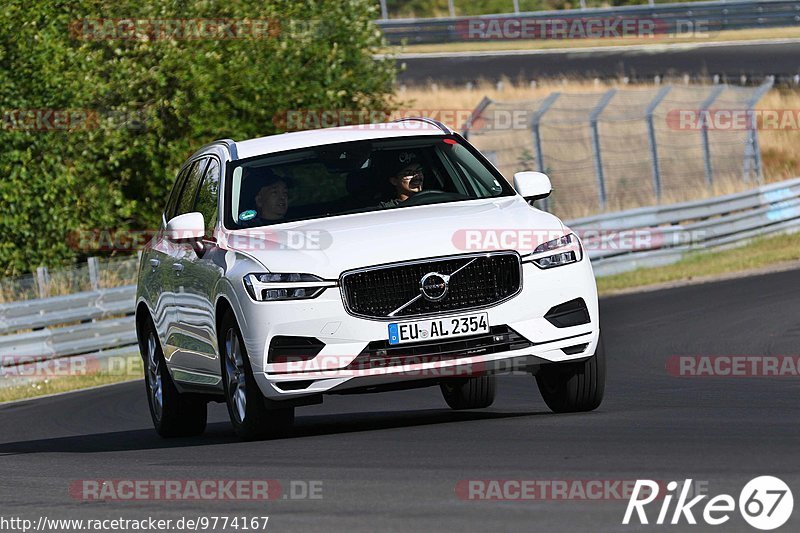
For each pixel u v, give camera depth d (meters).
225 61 91.31
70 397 56.22
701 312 60.34
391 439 28.00
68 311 69.12
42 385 63.50
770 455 21.89
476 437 27.00
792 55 156.50
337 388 28.42
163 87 89.81
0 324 66.00
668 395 34.84
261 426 29.92
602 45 175.62
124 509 22.05
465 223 29.38
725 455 22.16
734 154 120.81
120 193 87.25
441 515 18.80
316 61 95.75
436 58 175.38
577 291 29.30
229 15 92.56
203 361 32.72
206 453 28.73
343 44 98.00
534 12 182.88
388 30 185.12
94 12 88.38
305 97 94.06
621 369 43.97
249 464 25.97
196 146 89.81
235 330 29.73
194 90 88.56
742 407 30.23
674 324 56.88
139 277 38.72
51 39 82.56
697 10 174.12
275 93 92.19
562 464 22.33
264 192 31.91
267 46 92.50
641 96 135.62
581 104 135.75
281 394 28.53
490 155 97.06
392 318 28.25
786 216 97.00
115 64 87.75
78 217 86.06
